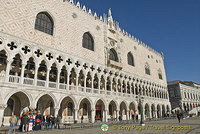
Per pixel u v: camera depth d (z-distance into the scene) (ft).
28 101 88.38
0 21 79.10
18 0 89.04
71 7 121.29
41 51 93.09
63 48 105.70
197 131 57.57
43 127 77.61
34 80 85.51
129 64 168.86
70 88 107.76
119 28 166.61
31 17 93.09
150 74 197.36
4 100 72.02
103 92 126.41
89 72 126.62
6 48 78.48
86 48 124.36
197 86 334.03
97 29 139.13
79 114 117.29
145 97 173.47
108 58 140.77
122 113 154.40
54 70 109.19
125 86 151.43
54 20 106.11
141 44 197.16
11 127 63.87
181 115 152.46
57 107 91.25
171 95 262.88
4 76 79.46
